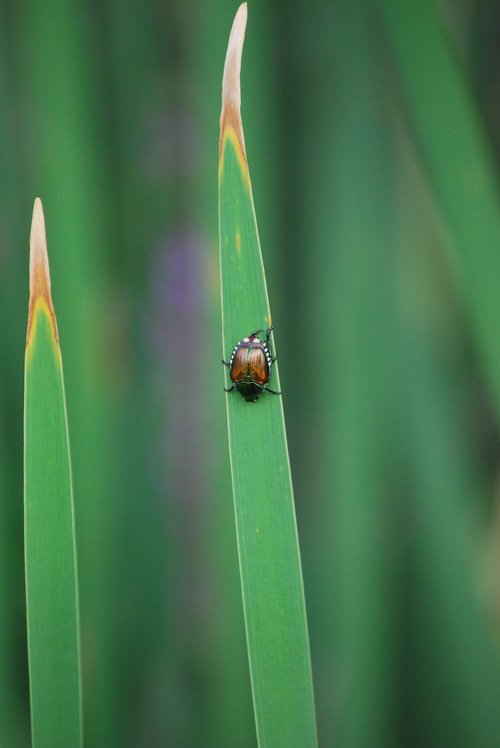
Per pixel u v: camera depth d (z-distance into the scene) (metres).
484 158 0.47
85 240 0.53
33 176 0.54
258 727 0.42
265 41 0.53
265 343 0.42
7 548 0.53
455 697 0.54
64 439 0.42
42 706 0.42
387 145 0.54
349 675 0.55
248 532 0.42
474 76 0.54
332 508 0.55
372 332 0.54
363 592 0.55
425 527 0.55
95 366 0.54
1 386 0.54
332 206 0.54
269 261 0.55
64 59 0.52
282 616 0.42
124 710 0.55
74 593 0.42
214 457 0.53
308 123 0.55
